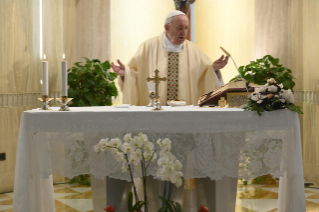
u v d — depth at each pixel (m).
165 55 4.29
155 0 6.66
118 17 6.16
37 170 2.49
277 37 5.18
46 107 2.66
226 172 2.55
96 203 2.80
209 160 2.54
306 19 4.89
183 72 4.27
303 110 5.01
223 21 6.73
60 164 2.52
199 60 4.30
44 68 2.67
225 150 2.55
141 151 2.07
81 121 2.48
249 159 2.57
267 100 2.54
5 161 4.48
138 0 6.43
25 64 4.64
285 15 5.14
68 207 3.67
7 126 4.50
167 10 6.83
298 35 5.03
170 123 2.48
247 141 2.57
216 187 2.75
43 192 2.69
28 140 2.48
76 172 2.54
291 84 4.70
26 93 4.67
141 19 6.47
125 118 2.48
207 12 7.12
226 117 2.51
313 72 4.84
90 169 2.53
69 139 2.52
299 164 2.59
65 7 5.06
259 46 5.30
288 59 5.17
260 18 5.28
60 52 4.99
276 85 2.66
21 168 2.44
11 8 4.48
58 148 2.53
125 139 2.09
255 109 2.54
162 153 2.03
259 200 3.87
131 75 4.06
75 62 5.19
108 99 5.12
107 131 2.48
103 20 5.36
